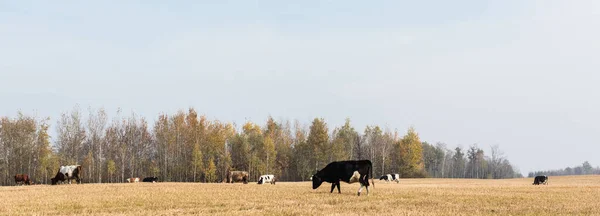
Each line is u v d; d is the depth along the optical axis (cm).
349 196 2755
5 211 2056
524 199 2606
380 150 11388
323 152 9719
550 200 2555
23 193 3114
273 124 10469
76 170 4728
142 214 1934
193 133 9012
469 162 18400
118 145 9112
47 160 7781
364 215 1861
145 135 9450
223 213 1928
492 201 2467
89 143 8900
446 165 18000
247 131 10362
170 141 8956
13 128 7819
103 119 8969
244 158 9494
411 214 1894
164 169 9019
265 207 2164
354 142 11294
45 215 1938
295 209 2050
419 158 10662
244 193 3019
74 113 8538
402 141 10838
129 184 4516
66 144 8419
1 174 7931
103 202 2439
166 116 9156
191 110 9225
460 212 1961
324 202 2428
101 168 8644
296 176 10450
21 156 7812
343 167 2952
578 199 2627
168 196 2783
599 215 1873
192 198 2652
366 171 2903
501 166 18900
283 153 10094
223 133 9131
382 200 2500
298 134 11294
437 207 2161
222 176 9200
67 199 2602
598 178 9906
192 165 8700
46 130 8000
